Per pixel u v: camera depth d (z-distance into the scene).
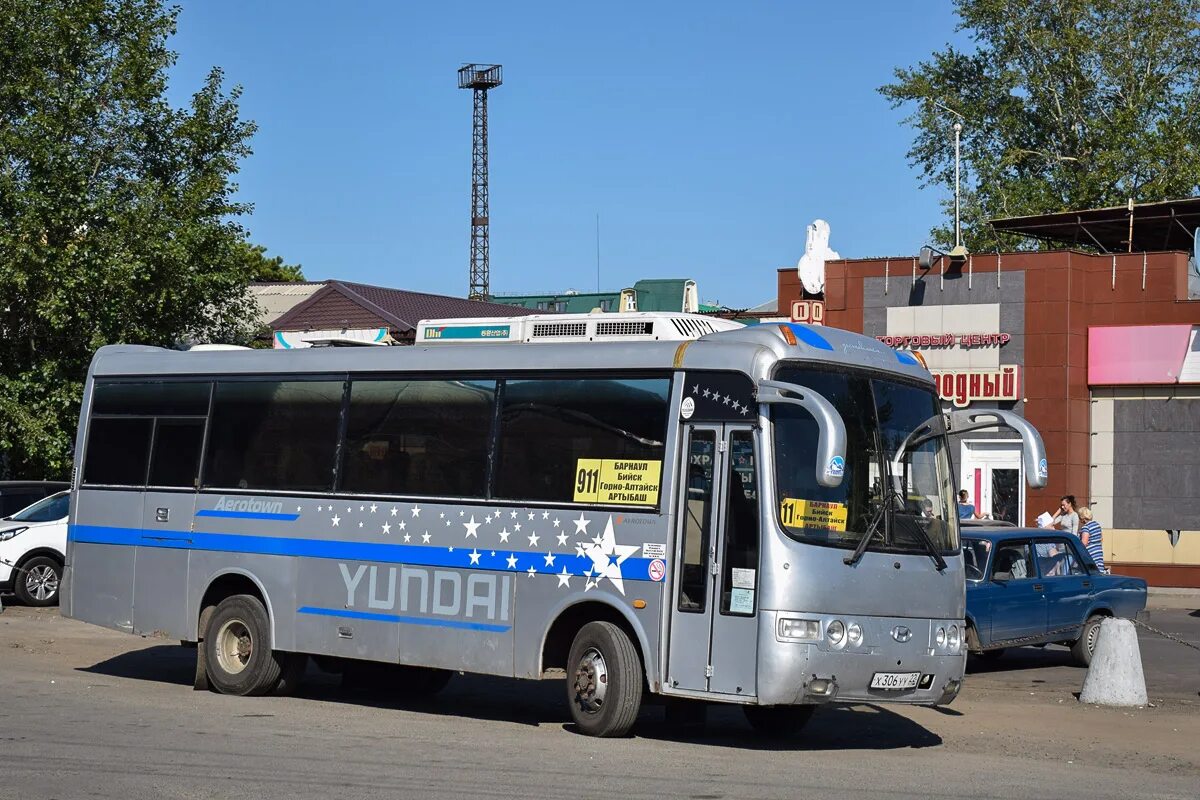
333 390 13.96
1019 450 33.41
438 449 13.08
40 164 27.73
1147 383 32.59
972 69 50.16
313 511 13.83
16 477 29.73
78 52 29.22
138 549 15.23
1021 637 17.61
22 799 8.71
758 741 12.23
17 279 26.92
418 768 9.99
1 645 18.77
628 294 15.95
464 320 13.65
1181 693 16.08
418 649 12.88
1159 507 32.50
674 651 11.34
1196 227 36.91
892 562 11.34
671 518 11.48
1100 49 46.09
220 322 31.28
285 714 12.96
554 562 12.06
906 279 34.94
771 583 10.87
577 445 12.17
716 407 11.41
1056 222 37.62
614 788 9.35
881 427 11.70
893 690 11.26
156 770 9.74
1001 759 11.37
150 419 15.45
